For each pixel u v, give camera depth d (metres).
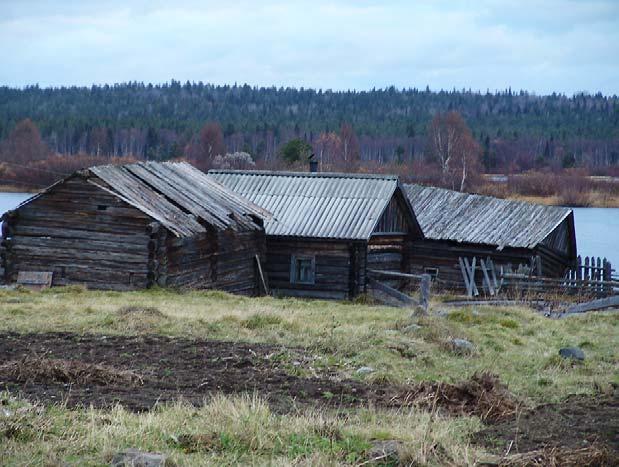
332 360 17.23
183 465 9.98
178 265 31.48
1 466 9.62
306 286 36.97
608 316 25.97
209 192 36.38
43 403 12.64
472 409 13.93
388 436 11.36
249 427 11.22
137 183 33.47
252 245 36.12
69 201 31.91
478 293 37.22
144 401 13.16
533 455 10.84
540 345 20.75
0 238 32.84
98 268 31.52
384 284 36.25
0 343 17.80
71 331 19.48
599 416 13.23
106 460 10.05
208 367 16.22
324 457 10.27
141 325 20.08
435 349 18.83
